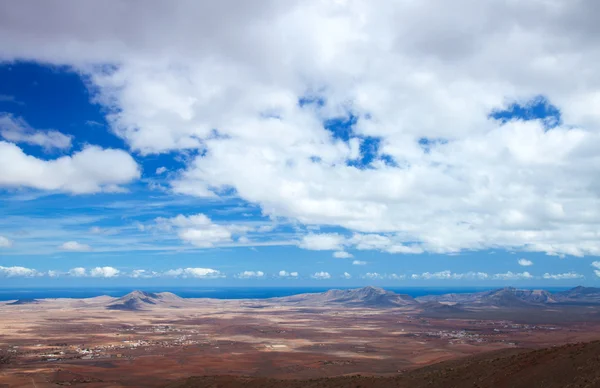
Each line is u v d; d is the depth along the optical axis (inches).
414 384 2284.7
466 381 2086.6
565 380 1679.4
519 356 2213.3
